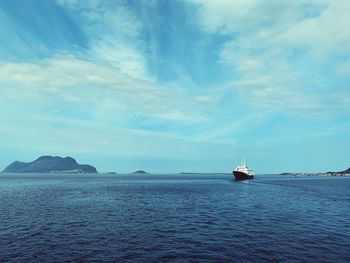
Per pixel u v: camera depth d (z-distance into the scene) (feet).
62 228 125.70
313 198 260.01
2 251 91.40
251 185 476.54
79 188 378.73
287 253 90.48
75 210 177.47
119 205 203.31
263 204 213.87
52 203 209.97
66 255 87.97
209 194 295.89
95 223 137.59
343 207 199.00
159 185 476.13
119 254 89.61
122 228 127.03
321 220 147.95
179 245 99.96
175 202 223.71
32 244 99.81
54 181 606.14
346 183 581.53
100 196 268.21
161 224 136.26
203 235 114.62
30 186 416.46
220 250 94.02
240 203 218.59
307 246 98.32
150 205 204.74
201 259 84.99
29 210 175.42
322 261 82.79
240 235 114.52
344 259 84.69
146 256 87.76
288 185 485.97
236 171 644.69
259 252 91.76
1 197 251.19
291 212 174.91
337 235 114.32
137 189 368.89
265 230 123.54
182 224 136.56
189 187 418.10
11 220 142.82
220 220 147.33
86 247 96.78
